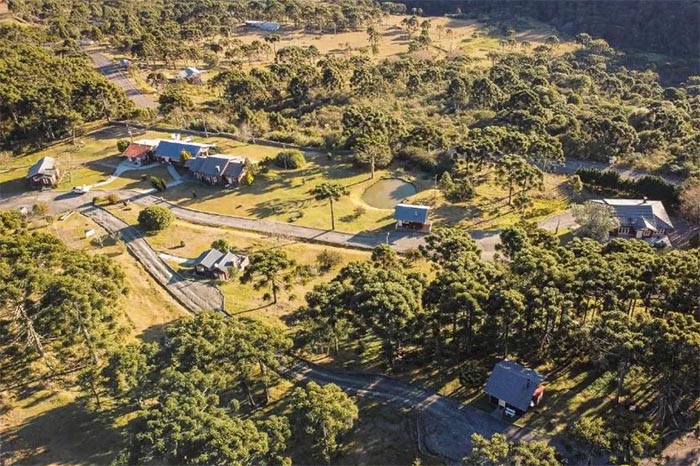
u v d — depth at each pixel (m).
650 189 118.56
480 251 90.00
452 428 62.81
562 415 63.03
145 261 98.19
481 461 50.69
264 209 117.19
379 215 115.31
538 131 145.88
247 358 62.22
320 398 56.28
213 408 56.50
